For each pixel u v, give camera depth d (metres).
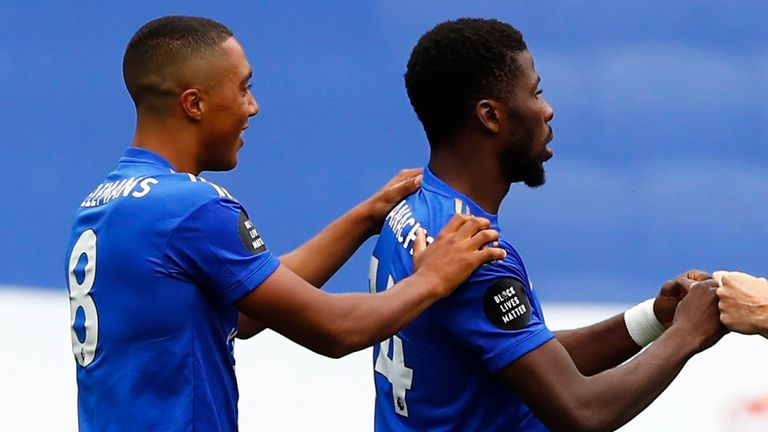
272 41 18.84
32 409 17.36
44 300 18.17
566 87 19.05
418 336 9.95
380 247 10.59
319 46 18.89
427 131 10.32
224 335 9.59
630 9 19.02
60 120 18.64
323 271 11.69
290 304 9.28
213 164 10.05
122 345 9.30
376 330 9.27
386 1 18.91
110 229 9.41
